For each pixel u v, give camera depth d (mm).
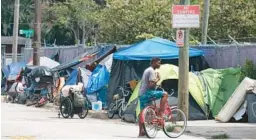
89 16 92188
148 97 22812
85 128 26500
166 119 23062
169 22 54781
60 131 24469
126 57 36719
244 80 30562
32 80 46812
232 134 24141
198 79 32719
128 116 31453
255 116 29641
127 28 55812
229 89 32719
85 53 47875
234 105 30250
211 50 37781
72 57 55594
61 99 34688
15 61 65438
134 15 55406
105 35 58125
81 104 33875
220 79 33156
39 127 26047
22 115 34906
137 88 32125
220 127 27062
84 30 95875
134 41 55125
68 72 47906
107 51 41344
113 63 38344
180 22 27547
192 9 27547
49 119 32625
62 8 96062
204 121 30906
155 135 22594
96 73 39969
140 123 22406
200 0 53875
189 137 23266
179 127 23453
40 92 46344
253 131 25250
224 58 36406
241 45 34500
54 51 61719
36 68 46938
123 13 55969
